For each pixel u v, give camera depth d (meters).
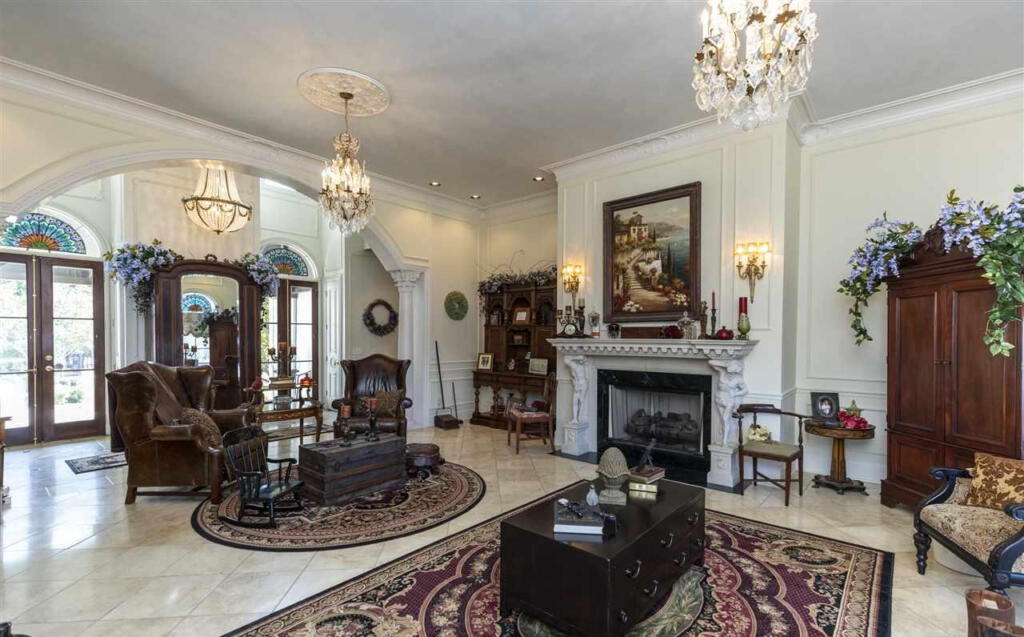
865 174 4.56
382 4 3.03
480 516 3.72
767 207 4.41
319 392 9.02
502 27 3.26
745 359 4.52
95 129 4.15
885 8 3.06
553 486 4.43
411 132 4.99
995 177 3.99
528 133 5.02
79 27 3.24
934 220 4.24
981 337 3.28
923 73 3.84
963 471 2.90
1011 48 3.48
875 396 4.43
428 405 7.27
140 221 6.23
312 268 9.05
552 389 6.39
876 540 3.26
